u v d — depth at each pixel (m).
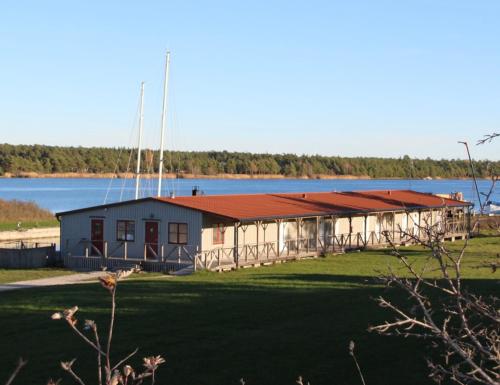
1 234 48.97
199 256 32.12
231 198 38.50
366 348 15.96
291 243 37.94
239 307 21.17
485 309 4.91
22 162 181.88
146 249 33.84
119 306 21.59
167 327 18.38
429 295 21.75
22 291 25.83
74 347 16.33
